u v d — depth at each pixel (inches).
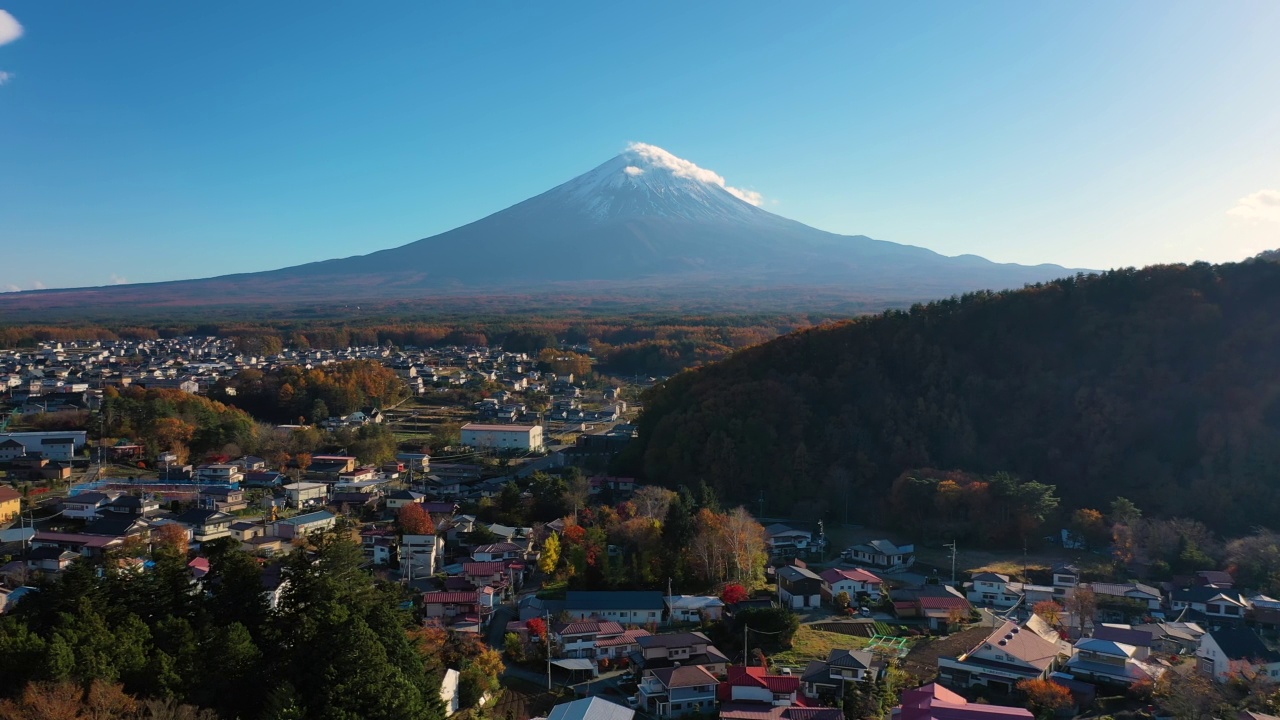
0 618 1913.1
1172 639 2532.0
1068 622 2704.2
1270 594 2834.6
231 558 2192.4
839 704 2148.1
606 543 3309.5
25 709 1408.7
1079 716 2075.5
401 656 1857.8
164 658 1695.4
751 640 2576.3
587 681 2358.5
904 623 2741.1
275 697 1603.1
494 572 3038.9
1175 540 3181.6
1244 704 2014.0
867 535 3715.6
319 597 2001.7
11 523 3563.0
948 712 1898.4
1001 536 3543.3
